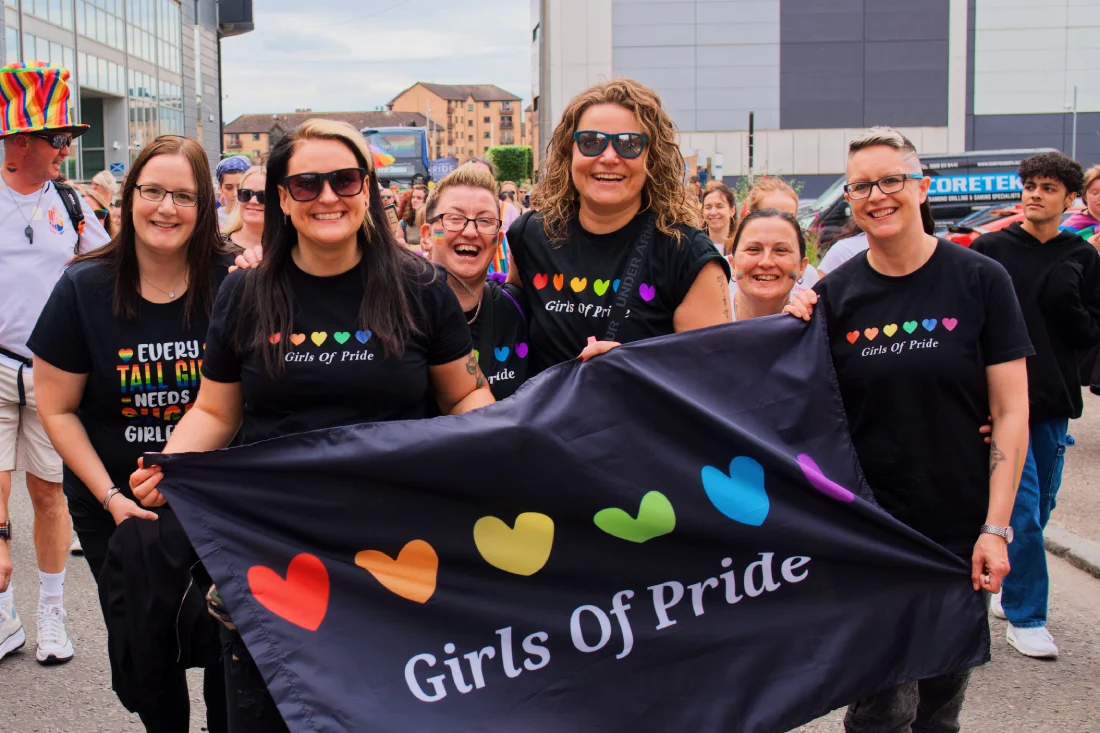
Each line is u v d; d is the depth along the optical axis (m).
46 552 4.68
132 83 42.94
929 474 3.08
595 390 2.88
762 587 2.94
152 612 2.88
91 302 3.26
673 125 3.31
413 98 179.62
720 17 44.75
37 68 4.70
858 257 3.20
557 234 3.41
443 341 2.83
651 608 2.86
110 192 9.23
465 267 3.48
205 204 3.30
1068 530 6.46
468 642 2.71
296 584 2.63
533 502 2.78
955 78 45.09
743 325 3.07
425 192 13.11
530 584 2.78
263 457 2.62
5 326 4.59
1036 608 4.80
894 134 3.04
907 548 3.01
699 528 2.89
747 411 3.02
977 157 17.86
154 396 3.33
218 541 2.61
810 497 2.99
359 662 2.60
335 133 2.60
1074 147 45.25
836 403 3.12
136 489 2.62
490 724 2.67
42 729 4.06
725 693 2.86
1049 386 4.87
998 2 44.72
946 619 3.02
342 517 2.67
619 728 2.79
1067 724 4.14
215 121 59.41
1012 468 3.02
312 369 2.67
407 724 2.59
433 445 2.66
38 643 4.69
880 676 2.96
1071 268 4.89
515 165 75.12
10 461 4.51
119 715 4.19
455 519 2.73
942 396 3.06
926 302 3.07
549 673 2.77
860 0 44.75
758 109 45.44
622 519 2.85
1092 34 44.72
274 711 2.67
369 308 2.68
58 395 3.29
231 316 2.73
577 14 44.81
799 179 45.72
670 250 3.28
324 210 2.59
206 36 56.75
